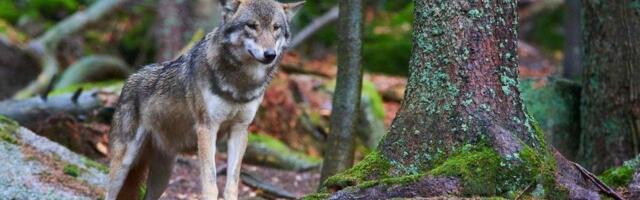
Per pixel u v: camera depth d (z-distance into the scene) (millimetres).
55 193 12039
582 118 13430
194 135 10523
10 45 21922
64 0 26531
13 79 21906
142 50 25062
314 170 17938
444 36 9273
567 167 9383
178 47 22688
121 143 11078
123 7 26016
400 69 24734
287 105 19766
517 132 9219
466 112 9156
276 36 9789
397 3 30469
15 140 13211
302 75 21469
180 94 10383
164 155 11070
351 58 12789
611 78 12852
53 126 16109
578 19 22891
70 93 17219
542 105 14836
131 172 11266
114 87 18547
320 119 20047
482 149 8977
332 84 20922
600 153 13008
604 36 12898
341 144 12836
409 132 9359
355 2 12734
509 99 9273
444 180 8719
